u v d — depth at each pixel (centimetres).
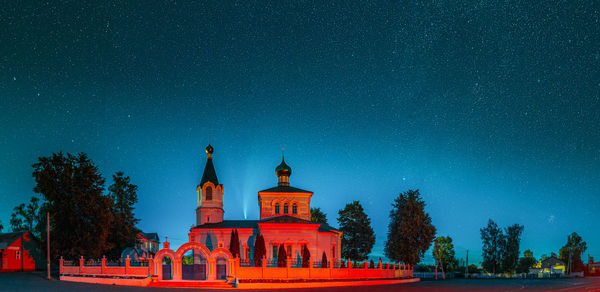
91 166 7306
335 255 7694
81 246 6975
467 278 10994
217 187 8200
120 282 5594
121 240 8094
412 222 9325
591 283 7644
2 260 8069
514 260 12288
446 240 12431
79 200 7025
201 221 8062
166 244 5959
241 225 7712
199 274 5966
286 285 5591
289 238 7156
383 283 6919
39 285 4912
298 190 8525
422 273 10894
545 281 8669
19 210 10688
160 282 5591
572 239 16750
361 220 10669
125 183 8631
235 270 5750
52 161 7144
